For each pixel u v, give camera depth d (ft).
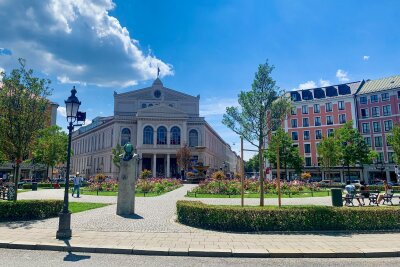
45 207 43.06
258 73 47.09
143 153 216.13
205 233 33.09
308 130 212.64
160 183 110.52
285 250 26.11
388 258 25.35
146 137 218.18
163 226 36.94
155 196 81.00
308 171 206.28
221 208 35.68
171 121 221.87
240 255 25.48
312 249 26.48
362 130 197.57
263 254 25.43
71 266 22.08
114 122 226.99
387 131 187.93
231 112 47.16
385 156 186.91
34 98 48.42
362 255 25.58
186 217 38.50
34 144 50.96
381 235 32.42
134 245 27.40
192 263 23.47
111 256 25.20
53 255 25.22
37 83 48.73
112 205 59.11
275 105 46.11
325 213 35.01
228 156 428.97
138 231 33.86
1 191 76.48
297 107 218.79
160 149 215.51
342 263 23.77
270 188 96.22
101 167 247.09
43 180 175.52
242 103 46.96
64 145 173.68
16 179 46.73
